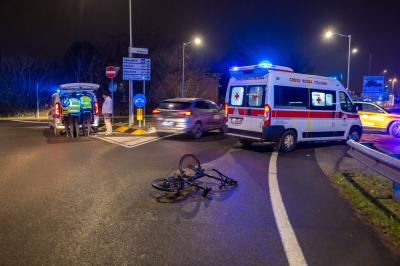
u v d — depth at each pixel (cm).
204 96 4047
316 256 390
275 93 1026
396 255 393
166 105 1412
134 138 1393
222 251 400
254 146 1200
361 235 446
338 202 582
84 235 442
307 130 1120
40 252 395
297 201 587
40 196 602
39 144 1219
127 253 394
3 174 761
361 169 832
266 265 370
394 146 1243
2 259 379
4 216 506
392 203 563
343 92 1227
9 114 3083
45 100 3394
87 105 1467
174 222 488
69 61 4003
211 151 1088
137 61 1716
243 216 513
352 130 1269
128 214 518
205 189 608
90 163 885
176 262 374
